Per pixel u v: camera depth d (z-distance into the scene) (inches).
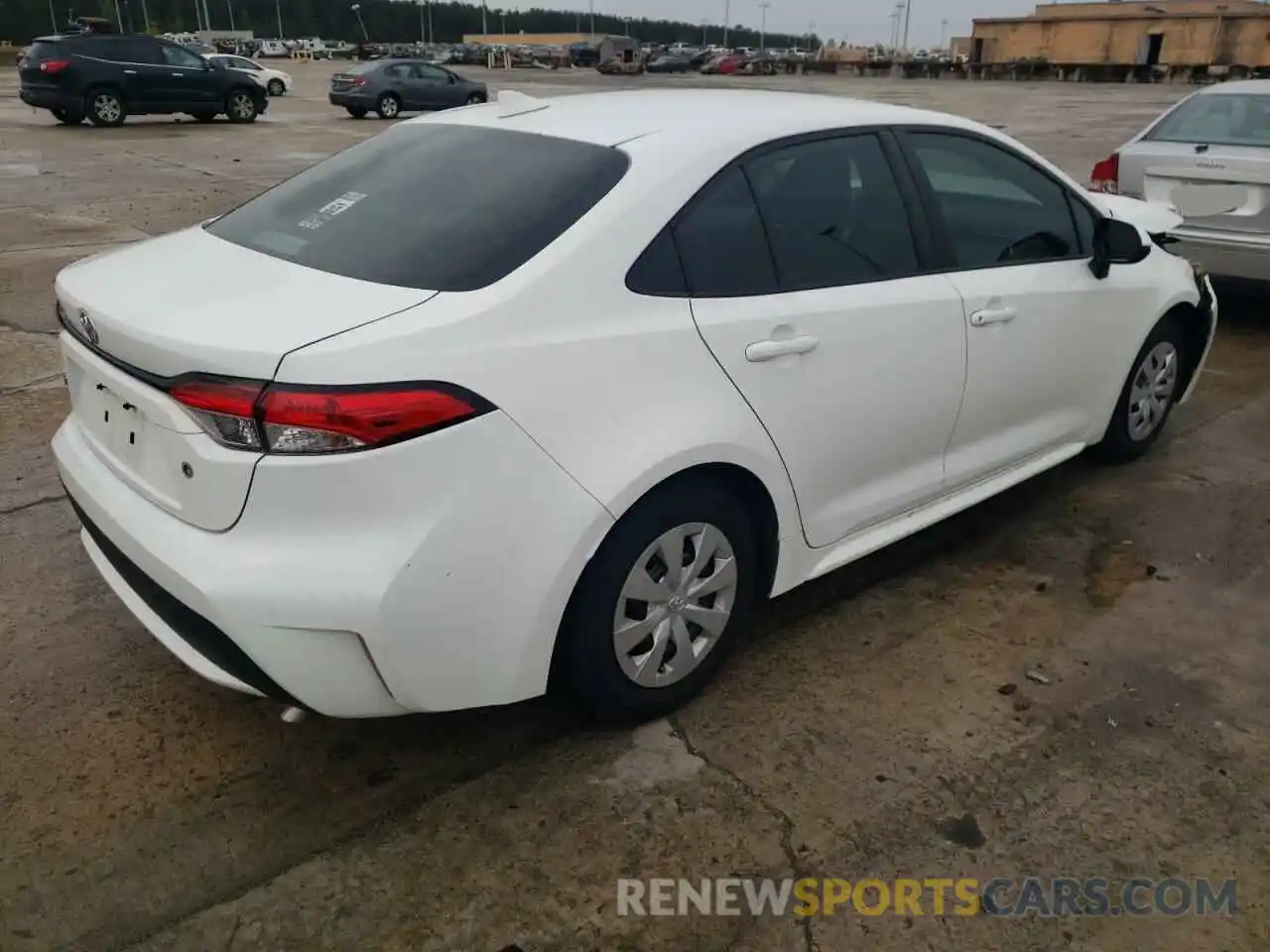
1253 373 236.2
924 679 122.7
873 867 95.6
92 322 97.3
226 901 90.3
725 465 107.8
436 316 89.6
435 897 91.3
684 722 114.3
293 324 87.9
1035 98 1327.5
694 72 2438.5
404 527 87.2
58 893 90.5
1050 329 147.7
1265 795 105.0
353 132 802.8
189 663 97.0
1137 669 125.4
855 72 2314.2
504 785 104.6
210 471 86.5
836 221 121.0
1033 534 159.3
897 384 125.5
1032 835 99.5
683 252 105.3
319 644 87.7
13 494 164.4
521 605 94.7
